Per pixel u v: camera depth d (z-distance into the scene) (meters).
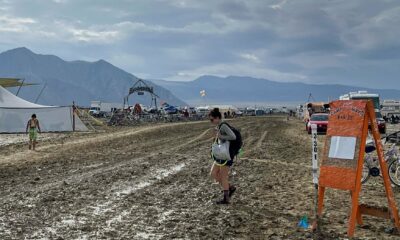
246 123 64.12
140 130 41.78
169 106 99.56
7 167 15.52
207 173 14.10
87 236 7.11
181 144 26.33
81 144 25.84
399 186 11.75
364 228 7.59
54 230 7.43
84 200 9.83
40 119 38.50
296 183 12.45
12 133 36.59
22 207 9.08
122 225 7.79
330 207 9.20
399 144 14.85
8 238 6.93
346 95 47.84
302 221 7.80
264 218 8.33
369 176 12.13
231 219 8.21
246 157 19.27
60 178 12.98
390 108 63.59
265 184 12.22
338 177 7.19
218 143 9.61
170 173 14.17
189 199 10.09
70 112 40.03
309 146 25.38
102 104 108.50
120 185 11.81
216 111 9.55
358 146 7.05
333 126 7.49
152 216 8.45
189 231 7.45
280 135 35.94
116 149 22.88
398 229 7.20
